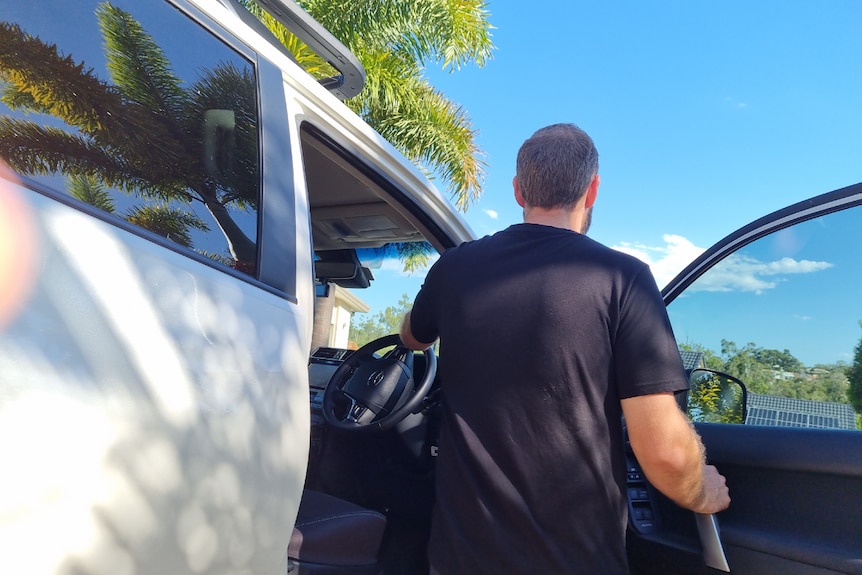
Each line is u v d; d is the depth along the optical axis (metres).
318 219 2.81
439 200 2.36
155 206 1.13
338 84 2.14
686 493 1.41
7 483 0.75
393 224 2.69
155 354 0.96
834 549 1.47
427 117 8.98
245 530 1.09
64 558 0.80
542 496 1.36
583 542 1.35
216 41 1.39
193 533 0.99
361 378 2.45
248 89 1.45
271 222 1.38
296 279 1.39
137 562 0.90
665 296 2.29
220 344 1.09
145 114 1.19
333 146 1.90
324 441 2.72
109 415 0.87
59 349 0.84
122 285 0.95
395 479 2.56
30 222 0.87
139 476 0.90
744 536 1.63
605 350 1.38
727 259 2.11
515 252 1.51
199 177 1.25
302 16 1.78
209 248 1.20
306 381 1.31
